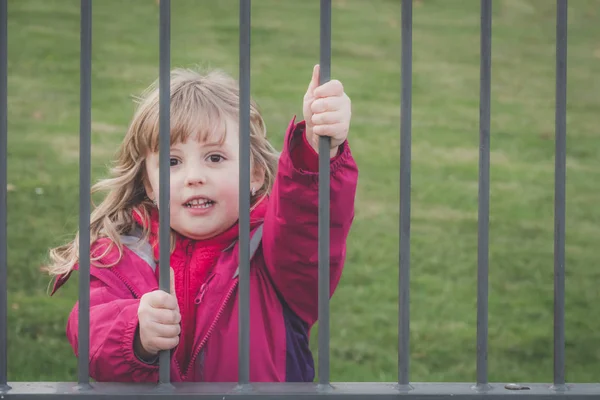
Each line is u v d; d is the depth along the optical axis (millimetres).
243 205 2080
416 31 11453
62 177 7723
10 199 7211
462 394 2055
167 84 2064
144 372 2656
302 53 10789
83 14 2023
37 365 5121
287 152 2703
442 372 5309
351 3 12234
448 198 7883
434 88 10219
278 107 9273
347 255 6781
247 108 2066
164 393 2043
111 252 3236
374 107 9664
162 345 2314
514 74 10602
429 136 9133
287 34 11219
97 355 2623
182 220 3273
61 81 9680
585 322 5996
